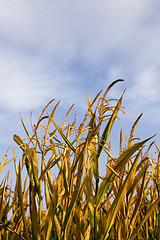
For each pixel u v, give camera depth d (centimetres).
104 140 251
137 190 315
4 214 275
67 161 255
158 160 307
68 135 275
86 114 262
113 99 260
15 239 259
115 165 245
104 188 244
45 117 262
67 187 240
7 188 293
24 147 241
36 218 225
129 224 254
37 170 234
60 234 236
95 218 242
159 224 284
